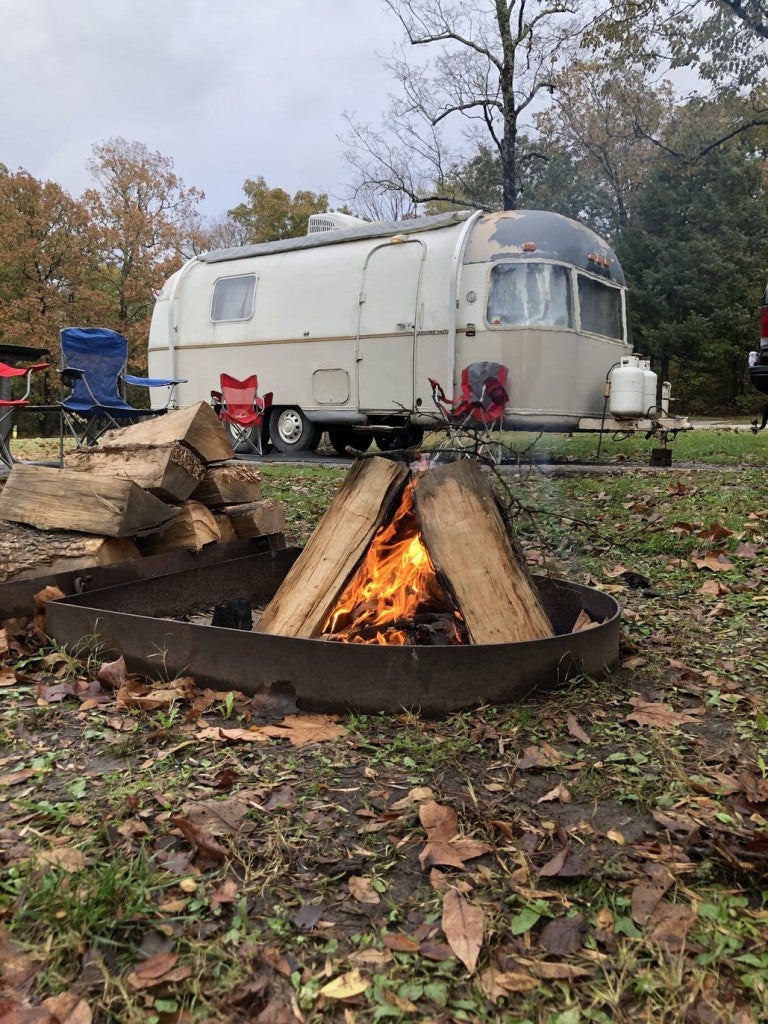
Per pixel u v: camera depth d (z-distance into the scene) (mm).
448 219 10703
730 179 29641
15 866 1603
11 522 3393
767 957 1354
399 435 11562
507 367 10055
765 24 17484
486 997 1286
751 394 33438
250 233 38750
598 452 10727
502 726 2273
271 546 4297
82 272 29625
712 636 3232
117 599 3107
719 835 1712
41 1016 1229
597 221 31219
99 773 2045
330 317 11539
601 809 1863
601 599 3029
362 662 2363
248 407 12008
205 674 2564
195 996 1283
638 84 26078
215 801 1869
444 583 2678
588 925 1441
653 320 30375
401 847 1704
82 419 8258
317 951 1390
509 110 20734
